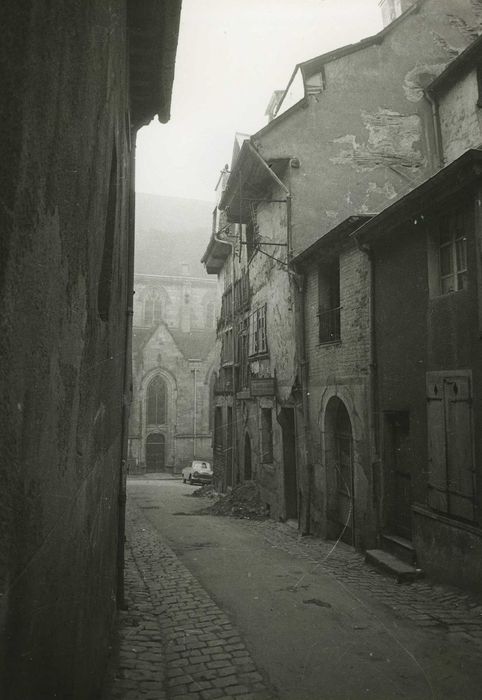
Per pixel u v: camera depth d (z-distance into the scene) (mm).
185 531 12602
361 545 9633
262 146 13375
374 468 9305
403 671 4527
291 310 13289
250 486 17484
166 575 7836
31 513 1554
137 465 41781
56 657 2004
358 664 4656
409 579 7535
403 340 8500
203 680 4305
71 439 2225
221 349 24969
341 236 10352
